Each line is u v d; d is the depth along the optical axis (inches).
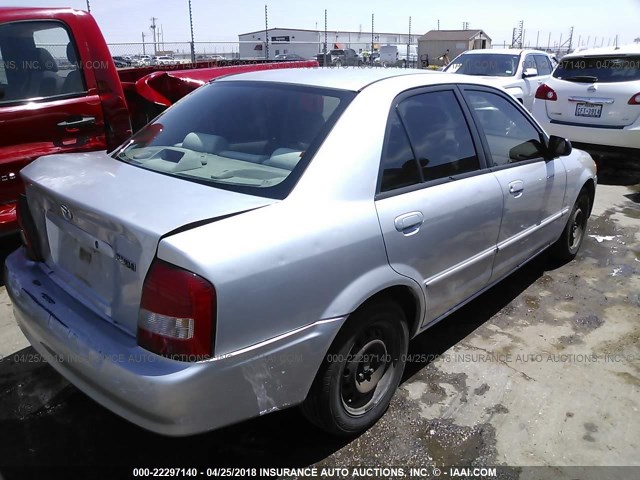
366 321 94.3
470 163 120.3
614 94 287.0
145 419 74.6
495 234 127.0
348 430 98.2
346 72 118.6
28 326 94.2
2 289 158.4
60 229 94.5
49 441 99.6
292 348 81.7
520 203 134.9
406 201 99.9
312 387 90.1
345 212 89.0
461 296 122.4
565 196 163.0
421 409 109.2
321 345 85.5
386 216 94.9
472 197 115.7
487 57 434.0
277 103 105.7
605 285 169.3
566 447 99.5
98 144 175.9
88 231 84.7
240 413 78.7
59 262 96.8
